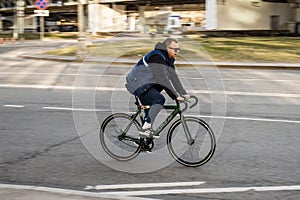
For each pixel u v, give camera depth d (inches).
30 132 341.1
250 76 714.2
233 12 1749.5
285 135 325.7
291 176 237.6
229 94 504.4
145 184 228.5
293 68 844.0
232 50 1040.8
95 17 1905.8
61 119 384.8
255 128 347.6
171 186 224.8
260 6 1846.7
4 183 231.1
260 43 1205.1
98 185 227.5
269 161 264.4
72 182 232.2
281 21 1961.1
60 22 2910.9
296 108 432.1
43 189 207.8
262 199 205.3
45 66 890.7
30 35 2225.6
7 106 449.1
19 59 1072.2
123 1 1915.6
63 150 291.9
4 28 2908.5
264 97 496.4
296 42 1243.8
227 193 213.8
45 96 507.2
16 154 284.4
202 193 214.2
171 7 2044.8
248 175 240.1
